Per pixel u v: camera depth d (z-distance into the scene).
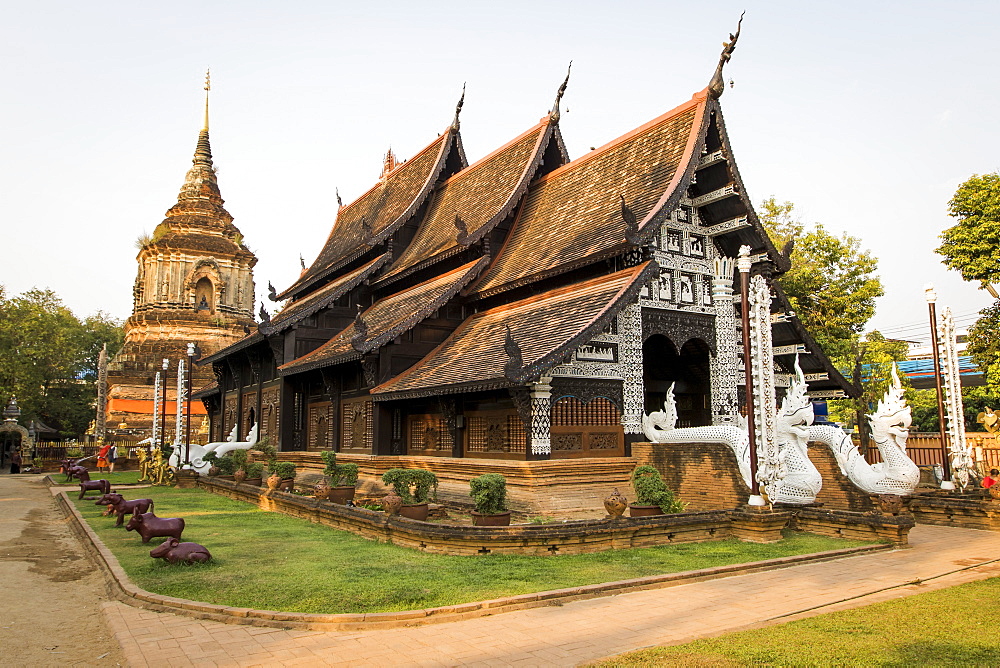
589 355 17.41
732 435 15.69
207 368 54.81
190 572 10.66
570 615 8.40
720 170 19.92
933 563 11.70
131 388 52.56
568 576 10.18
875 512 14.01
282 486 20.86
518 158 25.86
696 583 10.12
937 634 7.37
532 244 22.53
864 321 33.84
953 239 26.38
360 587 9.48
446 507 17.91
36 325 50.72
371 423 22.05
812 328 33.12
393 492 14.62
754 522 13.45
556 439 17.17
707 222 20.72
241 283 59.91
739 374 20.84
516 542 11.86
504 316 21.11
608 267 19.11
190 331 55.69
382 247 28.95
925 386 45.38
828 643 7.04
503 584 9.66
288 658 6.93
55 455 47.22
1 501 24.77
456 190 28.81
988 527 15.59
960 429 17.86
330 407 25.03
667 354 23.09
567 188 23.50
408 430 21.50
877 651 6.78
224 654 7.07
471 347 20.12
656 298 19.16
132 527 13.84
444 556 11.80
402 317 22.66
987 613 8.21
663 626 7.91
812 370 22.70
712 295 20.45
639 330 18.52
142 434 50.53
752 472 14.08
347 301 27.75
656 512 14.67
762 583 10.12
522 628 7.86
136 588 9.65
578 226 21.05
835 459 16.23
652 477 14.95
